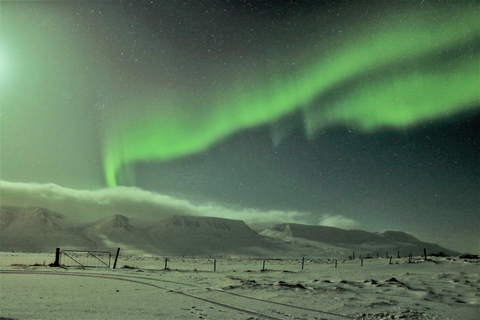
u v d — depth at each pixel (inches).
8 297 383.6
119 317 302.7
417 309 430.6
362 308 425.7
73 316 296.5
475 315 403.2
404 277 975.6
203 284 626.8
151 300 414.9
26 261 1676.9
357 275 1074.7
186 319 310.0
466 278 921.5
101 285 562.9
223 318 325.1
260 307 401.4
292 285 631.8
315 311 394.6
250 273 1115.3
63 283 568.4
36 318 281.1
